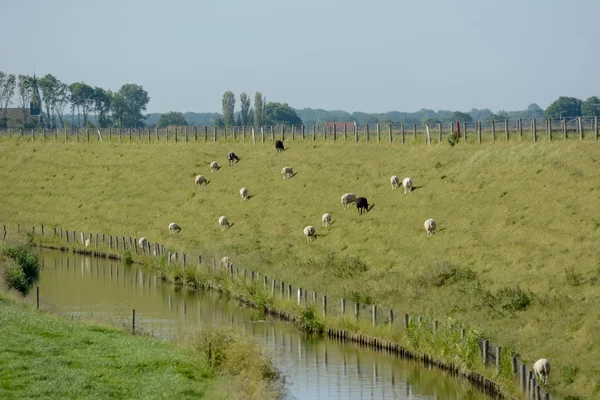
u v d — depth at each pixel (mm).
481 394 43031
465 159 85188
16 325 47219
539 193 71062
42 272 81750
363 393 43281
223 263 73062
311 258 74500
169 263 79375
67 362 40344
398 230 75062
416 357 49156
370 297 59562
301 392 43312
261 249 80625
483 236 67938
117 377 38344
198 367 41062
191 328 50281
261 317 61312
